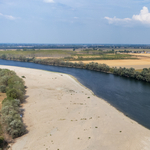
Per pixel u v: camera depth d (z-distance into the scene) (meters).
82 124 42.25
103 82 94.38
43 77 100.88
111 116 47.81
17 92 56.34
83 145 33.47
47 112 49.72
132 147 33.19
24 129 39.53
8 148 32.62
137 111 53.91
